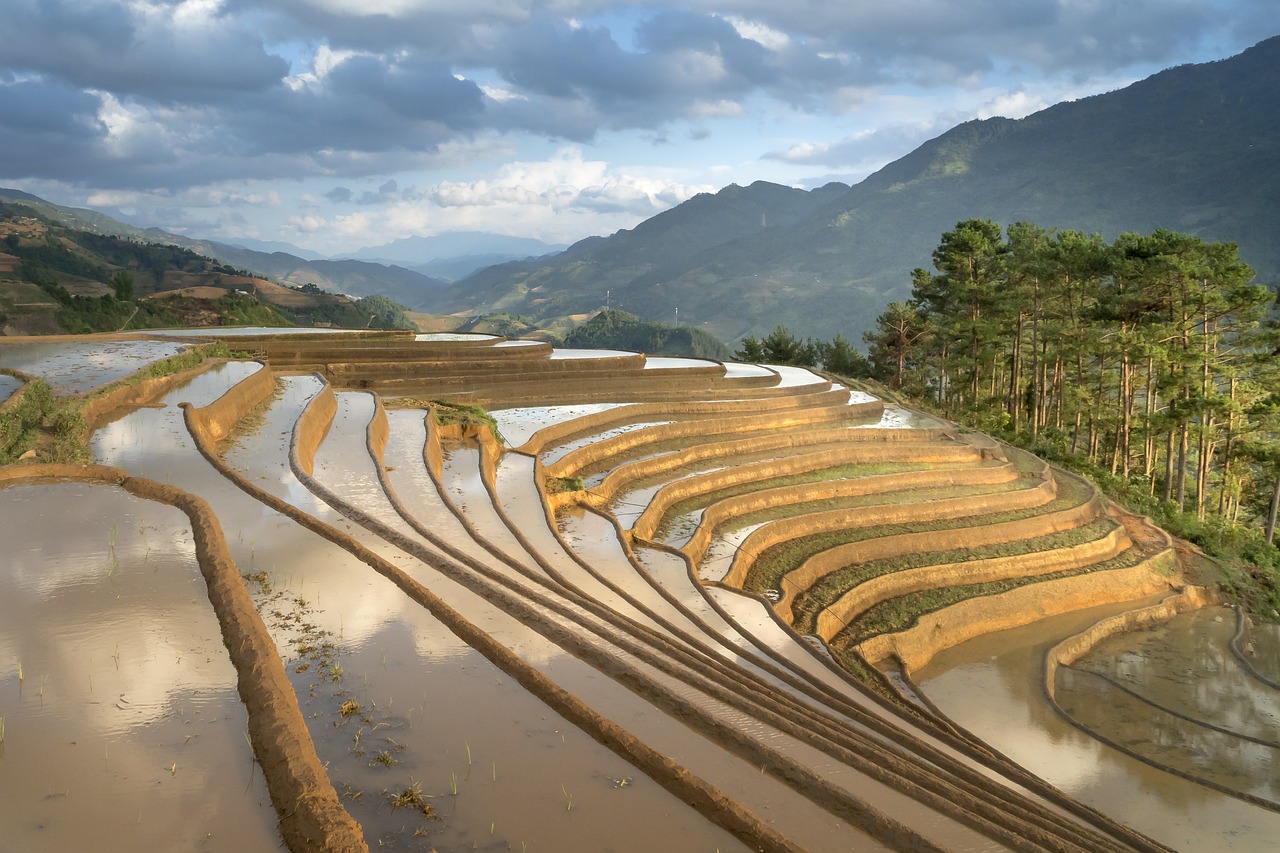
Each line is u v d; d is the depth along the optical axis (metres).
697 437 36.97
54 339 33.03
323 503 14.64
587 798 6.52
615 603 15.48
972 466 39.56
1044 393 65.25
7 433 14.88
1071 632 28.17
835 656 21.11
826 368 84.56
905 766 8.94
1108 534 34.84
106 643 8.31
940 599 27.47
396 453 22.53
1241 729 22.55
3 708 7.04
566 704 7.91
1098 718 22.73
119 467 15.12
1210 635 29.91
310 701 7.70
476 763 6.89
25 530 11.48
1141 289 50.31
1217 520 49.03
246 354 32.59
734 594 21.75
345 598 10.14
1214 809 18.00
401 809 6.18
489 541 16.22
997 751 17.08
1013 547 31.86
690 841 6.08
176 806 5.87
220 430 20.23
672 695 8.65
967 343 70.94
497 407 36.56
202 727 6.90
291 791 6.02
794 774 7.43
